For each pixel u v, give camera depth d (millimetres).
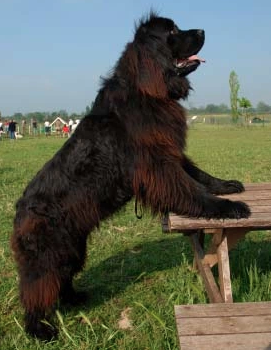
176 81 3672
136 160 3471
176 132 3641
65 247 3461
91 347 3283
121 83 3623
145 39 3607
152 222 6547
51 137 42094
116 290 4328
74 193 3439
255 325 2258
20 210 3490
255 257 4789
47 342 3443
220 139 29219
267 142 25297
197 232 4512
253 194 3949
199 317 2354
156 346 3193
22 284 3422
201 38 3768
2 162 15656
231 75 60656
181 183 3443
